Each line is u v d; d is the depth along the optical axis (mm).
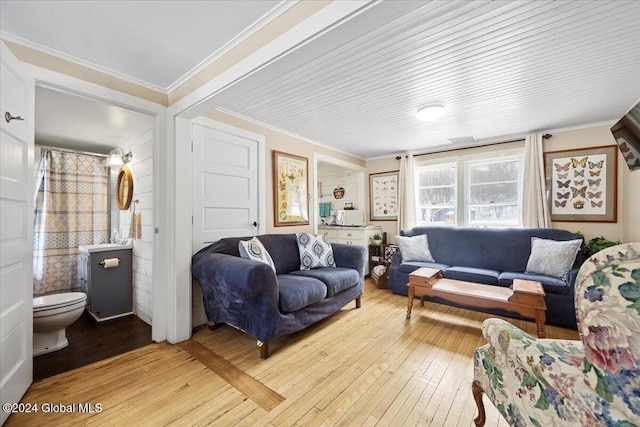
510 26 1537
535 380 863
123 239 3338
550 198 3422
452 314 2951
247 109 2803
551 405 798
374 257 4684
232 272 2035
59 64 1805
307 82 2215
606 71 2047
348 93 2428
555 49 1764
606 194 3107
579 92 2410
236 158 2932
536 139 3467
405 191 4492
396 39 1646
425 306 3217
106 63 1952
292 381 1747
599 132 3156
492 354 1103
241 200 2965
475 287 2639
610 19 1482
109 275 2936
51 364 1963
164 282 2332
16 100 1519
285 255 2994
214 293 2303
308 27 1329
